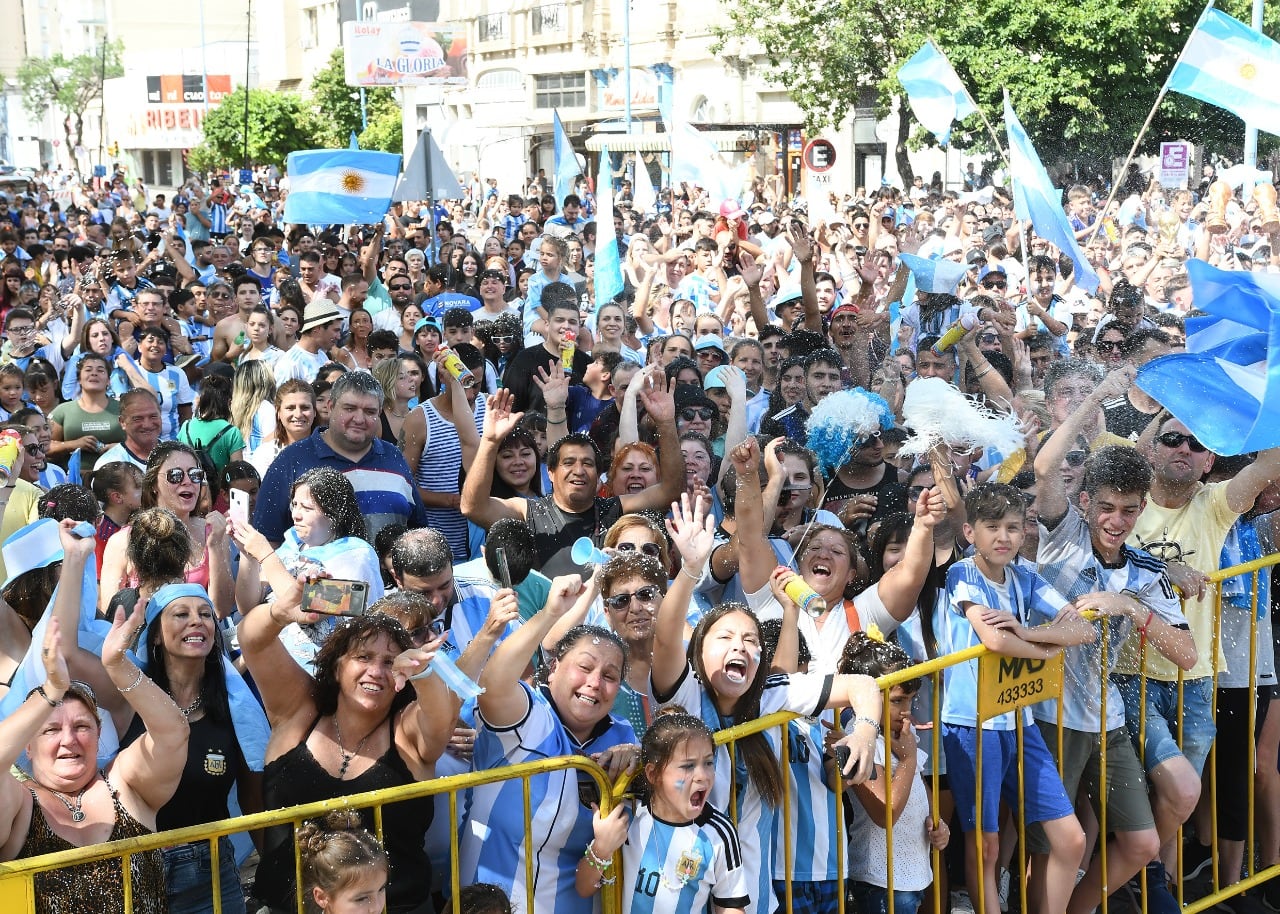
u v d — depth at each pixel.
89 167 79.62
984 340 8.39
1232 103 10.72
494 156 40.69
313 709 3.82
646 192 22.52
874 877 4.24
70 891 3.44
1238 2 19.52
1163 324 7.91
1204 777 5.28
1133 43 21.11
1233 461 5.52
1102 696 4.55
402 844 3.72
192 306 11.90
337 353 9.48
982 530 4.54
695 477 5.96
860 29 24.05
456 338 9.19
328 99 50.75
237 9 90.88
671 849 3.60
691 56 39.06
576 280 12.61
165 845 3.12
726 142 29.97
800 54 25.67
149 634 4.00
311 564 3.86
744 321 11.33
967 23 21.89
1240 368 4.77
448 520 7.07
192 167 53.78
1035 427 6.28
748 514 4.70
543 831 3.74
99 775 3.67
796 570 4.81
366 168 14.17
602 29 43.16
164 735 3.61
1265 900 5.36
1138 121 21.58
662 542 4.84
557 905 3.77
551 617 3.73
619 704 4.19
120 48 81.94
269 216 23.41
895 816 4.20
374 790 3.59
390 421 7.60
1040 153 22.28
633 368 7.58
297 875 3.34
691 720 3.62
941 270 9.19
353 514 5.09
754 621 3.97
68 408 8.33
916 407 4.96
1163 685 4.97
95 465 7.94
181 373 9.10
